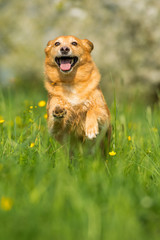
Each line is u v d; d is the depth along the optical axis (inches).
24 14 743.1
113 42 702.5
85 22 714.2
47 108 292.8
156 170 225.0
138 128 344.8
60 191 166.1
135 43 704.4
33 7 748.0
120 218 145.4
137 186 189.5
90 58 293.3
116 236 133.3
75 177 196.2
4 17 743.7
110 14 721.6
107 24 714.8
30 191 173.9
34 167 206.5
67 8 737.0
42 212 151.3
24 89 614.5
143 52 698.8
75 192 166.4
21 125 306.5
